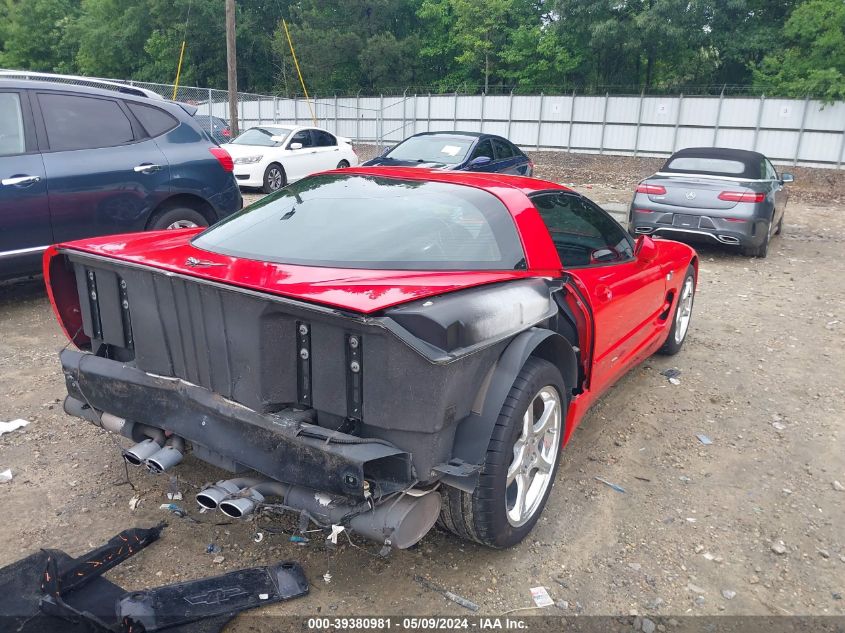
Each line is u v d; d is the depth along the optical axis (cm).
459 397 248
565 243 358
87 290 314
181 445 293
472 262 288
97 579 262
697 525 335
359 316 226
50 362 505
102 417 312
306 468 239
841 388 525
